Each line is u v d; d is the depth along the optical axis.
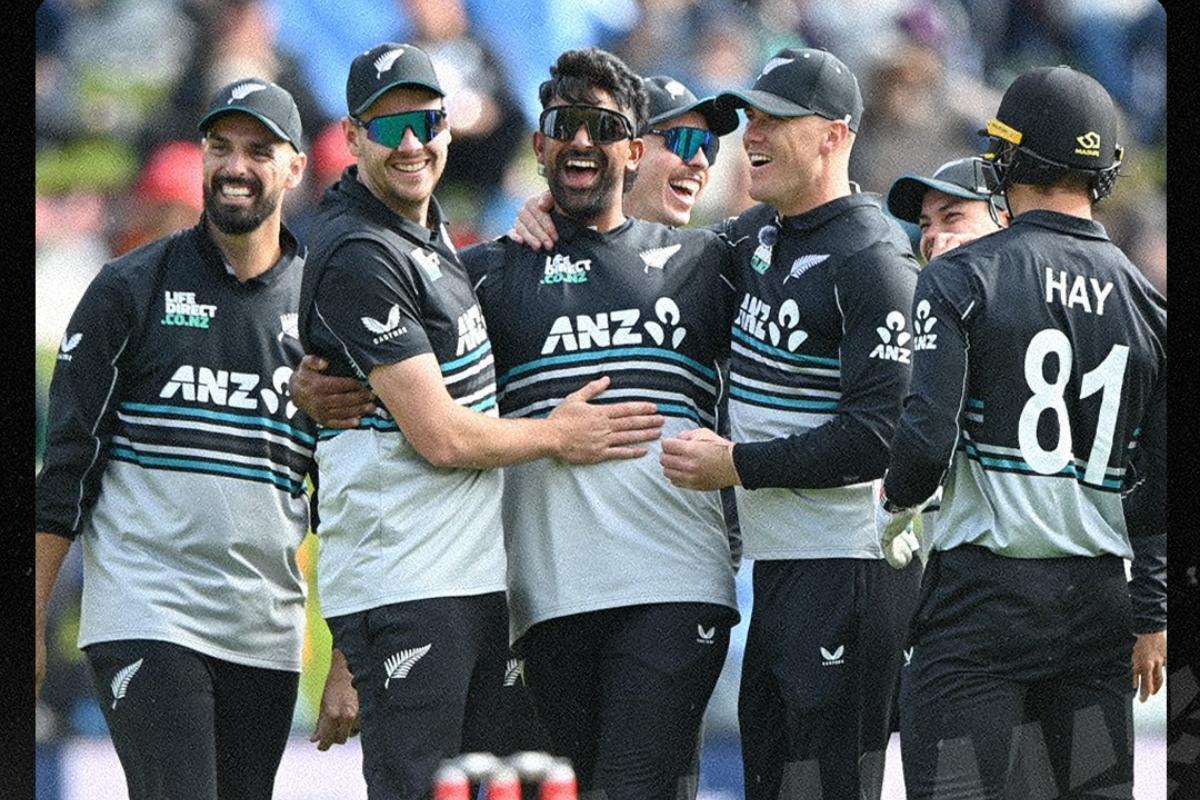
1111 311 17.30
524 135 39.44
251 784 20.11
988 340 17.00
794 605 18.92
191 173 38.66
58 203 38.09
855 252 18.48
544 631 19.30
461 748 18.92
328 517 19.03
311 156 38.66
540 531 19.30
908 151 40.84
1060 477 17.08
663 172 21.38
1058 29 42.84
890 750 29.23
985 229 20.52
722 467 18.53
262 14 39.25
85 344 19.36
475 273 19.45
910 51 41.34
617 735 18.92
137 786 19.53
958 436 16.91
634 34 40.88
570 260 19.23
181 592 19.52
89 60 38.91
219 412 19.61
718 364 20.30
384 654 18.53
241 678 19.86
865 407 18.30
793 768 18.94
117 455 19.67
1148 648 18.45
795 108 18.53
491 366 19.09
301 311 18.80
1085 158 17.28
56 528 19.47
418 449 18.39
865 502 18.97
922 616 17.42
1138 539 18.05
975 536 17.14
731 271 19.56
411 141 18.39
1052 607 17.05
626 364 19.08
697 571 19.11
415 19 39.44
